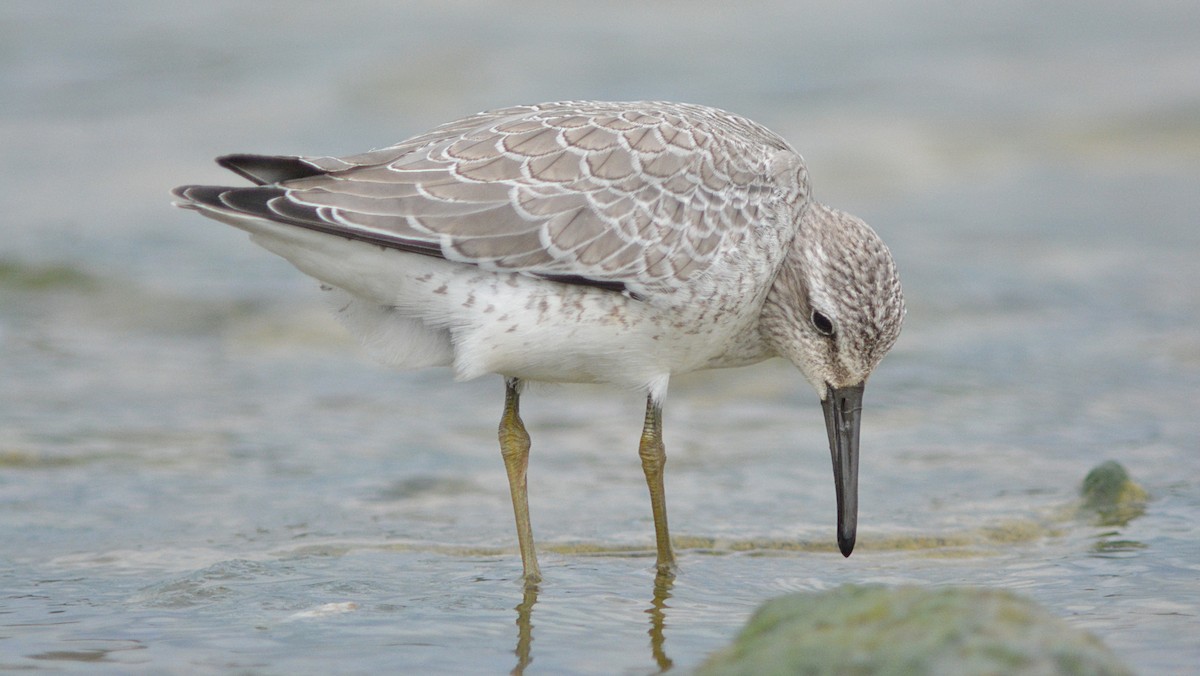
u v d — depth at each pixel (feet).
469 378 33.14
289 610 31.12
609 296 33.04
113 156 79.97
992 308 59.06
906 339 55.52
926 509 38.60
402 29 107.34
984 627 22.08
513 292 32.45
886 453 43.57
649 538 37.06
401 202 32.07
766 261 34.35
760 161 34.96
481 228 32.19
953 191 77.00
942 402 48.57
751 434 46.14
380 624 30.32
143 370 51.93
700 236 33.53
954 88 94.22
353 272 32.58
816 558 35.47
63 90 92.53
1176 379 50.31
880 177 78.59
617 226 32.89
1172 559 34.09
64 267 62.23
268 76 95.91
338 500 39.91
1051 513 38.06
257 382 51.34
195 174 76.48
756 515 38.70
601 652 28.84
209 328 56.85
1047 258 65.67
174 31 106.73
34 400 47.88
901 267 64.18
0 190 73.87
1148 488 39.63
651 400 34.94
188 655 28.27
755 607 31.73
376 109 88.74
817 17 112.27
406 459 43.73
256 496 40.04
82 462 42.32
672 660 28.35
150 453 43.42
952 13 113.09
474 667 27.86
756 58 100.42
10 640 29.04
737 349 36.24
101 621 30.27
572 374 34.42
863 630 22.52
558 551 36.06
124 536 36.58
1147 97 91.35
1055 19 110.93
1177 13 111.65
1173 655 27.50
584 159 33.22
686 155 33.83
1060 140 84.84
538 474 42.50
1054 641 21.71
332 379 52.06
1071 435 44.93
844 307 34.68
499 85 92.99
